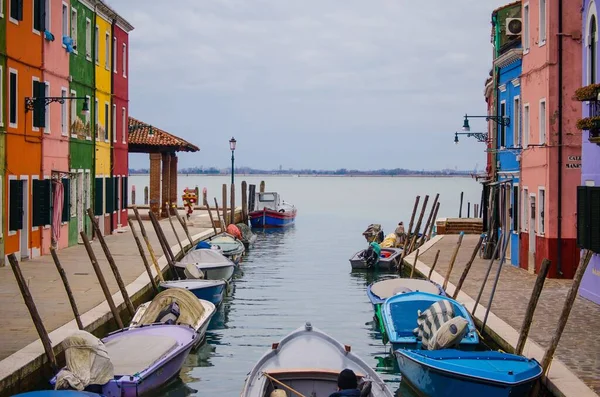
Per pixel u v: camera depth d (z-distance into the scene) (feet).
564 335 46.98
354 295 79.25
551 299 59.47
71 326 47.29
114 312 52.13
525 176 78.28
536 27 74.90
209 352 54.44
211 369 50.16
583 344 44.68
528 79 77.56
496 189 89.66
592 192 52.54
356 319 66.59
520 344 42.34
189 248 96.89
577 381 37.04
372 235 130.62
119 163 115.96
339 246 131.54
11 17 73.15
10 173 72.74
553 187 69.72
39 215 79.00
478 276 74.02
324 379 40.42
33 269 70.74
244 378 48.19
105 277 67.77
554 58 69.97
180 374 48.85
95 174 102.12
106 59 108.37
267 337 59.31
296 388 40.34
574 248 69.82
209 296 67.36
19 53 75.10
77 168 94.12
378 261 97.81
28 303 40.50
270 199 182.60
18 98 74.79
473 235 119.85
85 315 50.44
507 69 87.61
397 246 115.96
